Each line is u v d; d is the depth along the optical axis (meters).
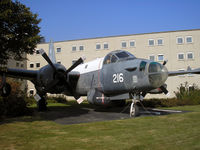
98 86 10.08
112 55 9.65
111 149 3.79
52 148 3.91
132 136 4.76
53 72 10.88
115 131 5.36
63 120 7.58
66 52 29.88
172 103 14.16
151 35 27.62
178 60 26.80
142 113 9.46
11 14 6.84
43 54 9.96
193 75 26.11
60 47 30.17
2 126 6.31
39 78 11.16
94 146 4.00
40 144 4.20
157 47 27.33
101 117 8.38
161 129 5.50
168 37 27.25
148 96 26.03
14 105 9.06
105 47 28.61
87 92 11.46
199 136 4.59
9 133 5.26
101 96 9.94
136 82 7.85
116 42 28.36
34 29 7.52
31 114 9.56
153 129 5.52
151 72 7.39
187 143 4.04
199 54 26.44
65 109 12.48
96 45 28.92
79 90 12.20
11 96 9.84
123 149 3.78
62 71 11.12
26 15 7.09
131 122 6.77
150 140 4.36
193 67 26.45
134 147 3.88
